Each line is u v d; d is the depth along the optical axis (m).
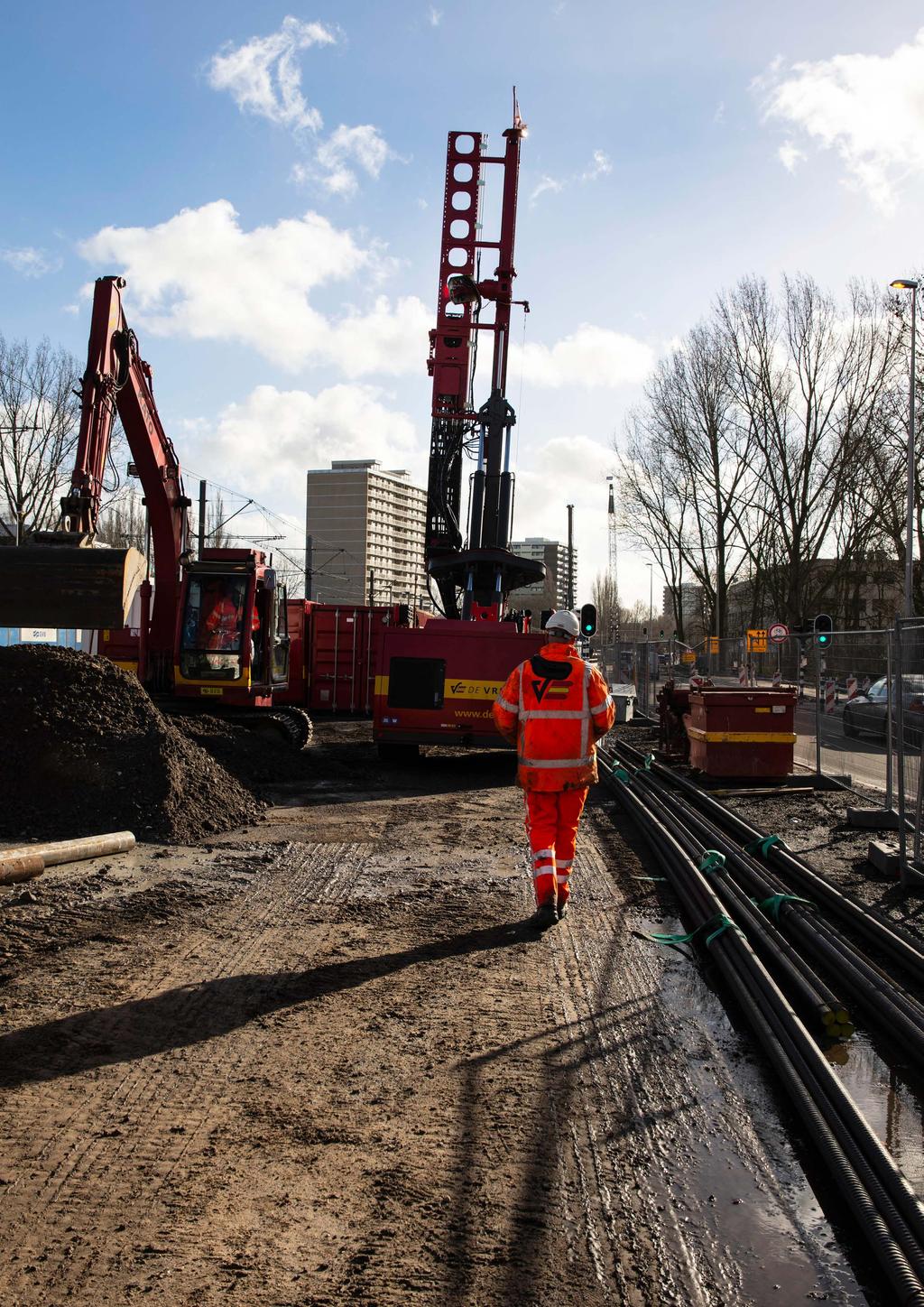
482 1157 3.67
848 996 5.63
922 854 8.15
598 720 6.89
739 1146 3.82
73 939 6.24
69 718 10.23
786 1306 2.87
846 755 13.17
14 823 9.27
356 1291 2.87
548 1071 4.46
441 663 15.66
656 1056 4.66
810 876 7.80
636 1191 3.48
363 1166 3.58
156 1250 3.04
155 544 15.84
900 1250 3.02
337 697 24.94
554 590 73.00
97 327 12.81
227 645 15.46
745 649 21.14
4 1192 3.35
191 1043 4.66
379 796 12.93
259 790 12.44
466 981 5.64
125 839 8.88
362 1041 4.74
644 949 6.37
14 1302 2.78
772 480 41.91
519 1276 2.97
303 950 6.11
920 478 37.00
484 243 23.03
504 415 22.28
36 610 10.55
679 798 11.97
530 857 9.00
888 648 10.68
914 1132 4.01
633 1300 2.88
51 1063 4.38
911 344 31.41
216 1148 3.68
